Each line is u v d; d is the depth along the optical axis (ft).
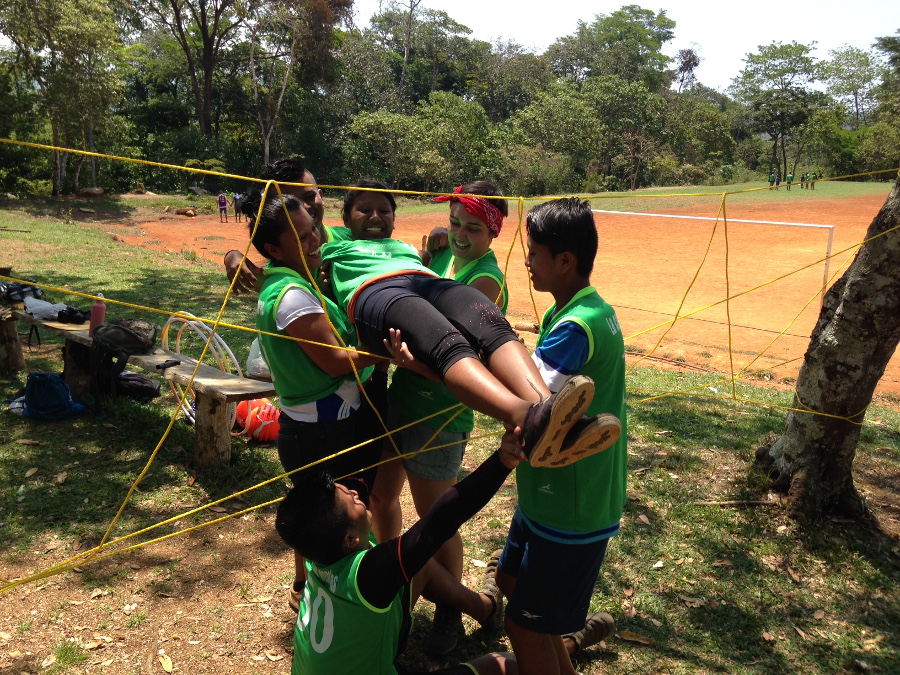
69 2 108.37
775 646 11.18
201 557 13.02
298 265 9.21
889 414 25.03
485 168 177.78
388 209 10.52
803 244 83.82
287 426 9.43
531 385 6.80
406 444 10.27
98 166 147.23
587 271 7.84
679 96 268.41
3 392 20.67
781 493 15.42
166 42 195.11
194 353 25.45
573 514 7.82
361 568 7.36
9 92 111.45
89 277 43.32
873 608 12.21
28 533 13.52
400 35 259.60
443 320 7.50
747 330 46.96
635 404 23.49
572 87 233.14
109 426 18.48
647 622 11.64
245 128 186.80
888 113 252.62
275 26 177.27
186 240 83.76
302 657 7.95
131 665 10.12
